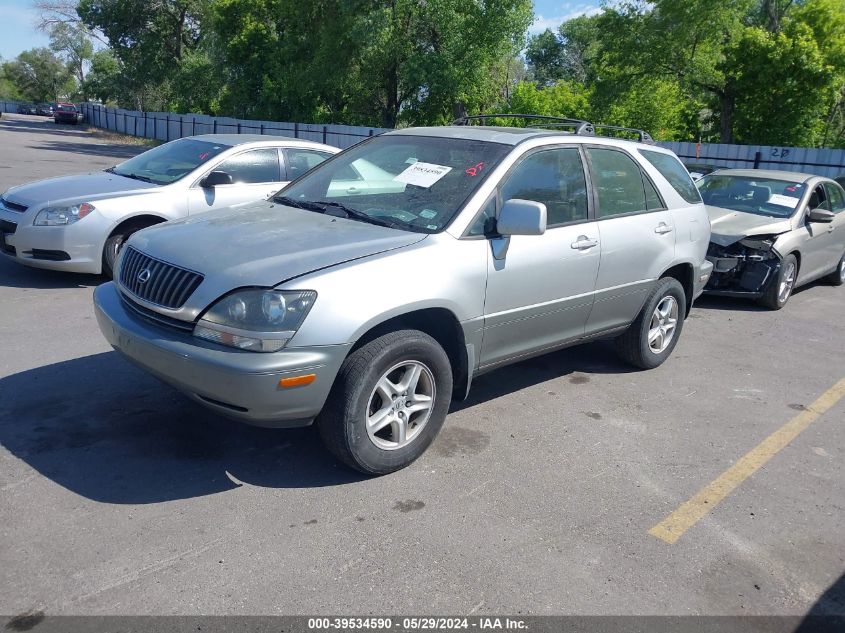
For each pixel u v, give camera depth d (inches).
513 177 175.3
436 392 159.6
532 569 127.1
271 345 133.9
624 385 223.1
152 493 144.0
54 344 224.1
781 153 880.3
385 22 1083.3
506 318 172.9
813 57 992.9
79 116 2384.4
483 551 131.4
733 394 221.9
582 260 189.6
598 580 125.5
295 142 338.3
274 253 145.6
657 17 1000.2
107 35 1839.3
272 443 167.8
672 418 199.9
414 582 121.4
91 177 316.5
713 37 988.6
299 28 1371.8
